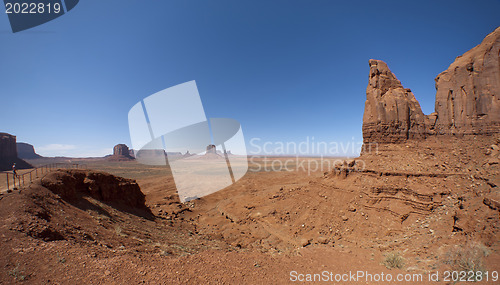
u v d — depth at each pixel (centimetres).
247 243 2080
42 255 818
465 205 1555
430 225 1661
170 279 888
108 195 2088
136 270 893
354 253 1513
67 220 1228
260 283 989
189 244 1578
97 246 1044
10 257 757
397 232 1808
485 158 2080
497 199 1290
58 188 1527
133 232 1510
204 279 949
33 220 1023
